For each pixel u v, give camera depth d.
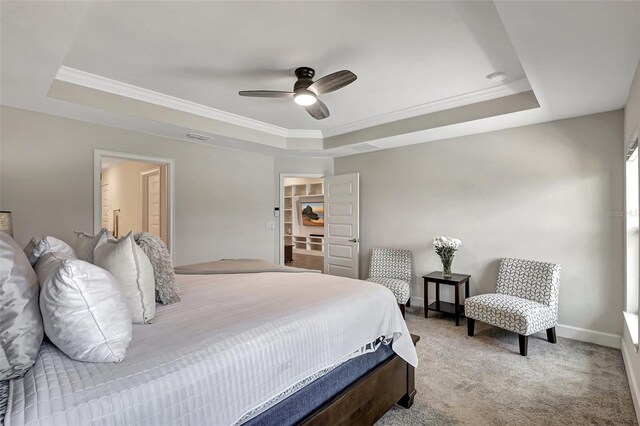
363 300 1.97
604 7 1.56
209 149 4.66
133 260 1.48
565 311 3.41
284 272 2.81
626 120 2.86
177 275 2.67
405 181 4.73
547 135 3.50
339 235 5.47
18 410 0.85
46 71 2.32
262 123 4.41
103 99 3.09
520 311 2.97
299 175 5.64
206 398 1.14
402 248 4.77
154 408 1.02
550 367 2.72
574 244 3.35
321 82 2.49
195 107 3.71
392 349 2.13
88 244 1.83
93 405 0.92
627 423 2.01
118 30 2.20
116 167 7.07
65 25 1.78
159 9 1.97
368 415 1.85
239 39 2.32
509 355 2.96
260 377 1.32
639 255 2.14
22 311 1.06
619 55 2.03
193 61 2.65
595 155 3.22
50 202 3.28
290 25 2.15
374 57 2.58
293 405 1.49
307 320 1.60
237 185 4.99
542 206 3.54
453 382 2.50
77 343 1.09
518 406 2.19
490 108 3.34
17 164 3.10
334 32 2.23
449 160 4.26
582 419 2.05
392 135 4.15
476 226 4.03
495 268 3.88
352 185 5.27
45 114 3.24
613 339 3.12
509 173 3.77
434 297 4.47
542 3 1.54
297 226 10.33
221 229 4.79
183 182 4.38
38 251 1.58
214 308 1.71
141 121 3.46
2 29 1.80
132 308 1.44
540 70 2.25
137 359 1.14
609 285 3.15
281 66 2.74
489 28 2.18
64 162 3.36
